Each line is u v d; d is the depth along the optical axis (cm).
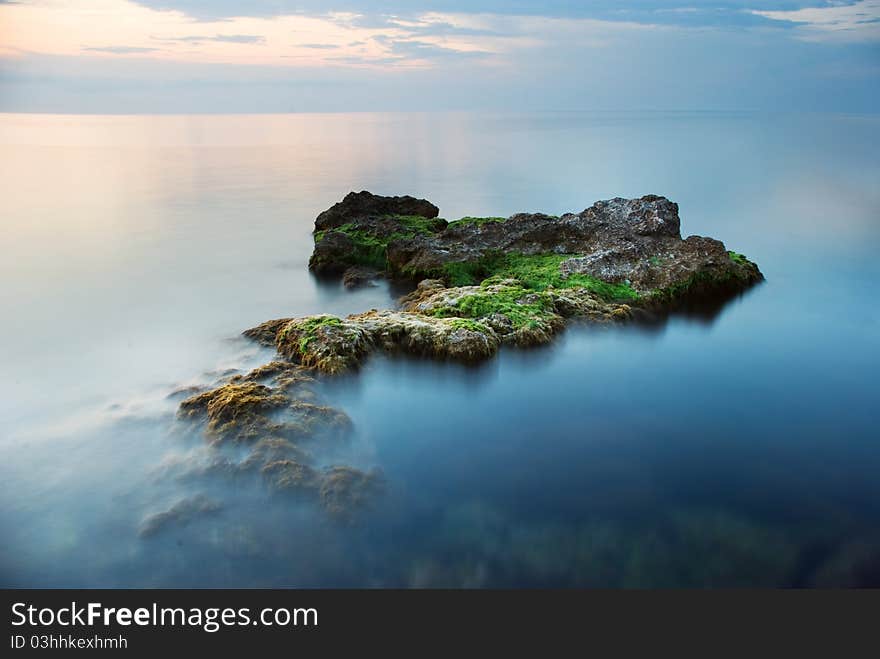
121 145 7862
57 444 1204
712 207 3919
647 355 1734
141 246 2861
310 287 2298
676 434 1343
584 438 1316
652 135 9738
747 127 11162
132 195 4166
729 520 1076
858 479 1198
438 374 1526
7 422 1288
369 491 1065
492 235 2417
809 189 4584
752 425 1388
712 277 2175
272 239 3044
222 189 4484
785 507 1114
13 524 995
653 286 2097
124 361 1602
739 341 1848
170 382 1468
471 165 6109
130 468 1126
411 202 3173
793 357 1745
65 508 1030
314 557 950
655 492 1147
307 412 1219
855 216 3647
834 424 1398
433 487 1129
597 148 7738
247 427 1162
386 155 7019
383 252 2530
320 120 17088
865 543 1030
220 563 931
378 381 1463
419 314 1767
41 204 3766
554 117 18725
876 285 2362
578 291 2000
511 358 1617
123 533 977
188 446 1175
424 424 1332
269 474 1065
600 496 1127
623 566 973
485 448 1261
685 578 953
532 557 980
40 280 2322
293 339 1559
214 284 2316
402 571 941
